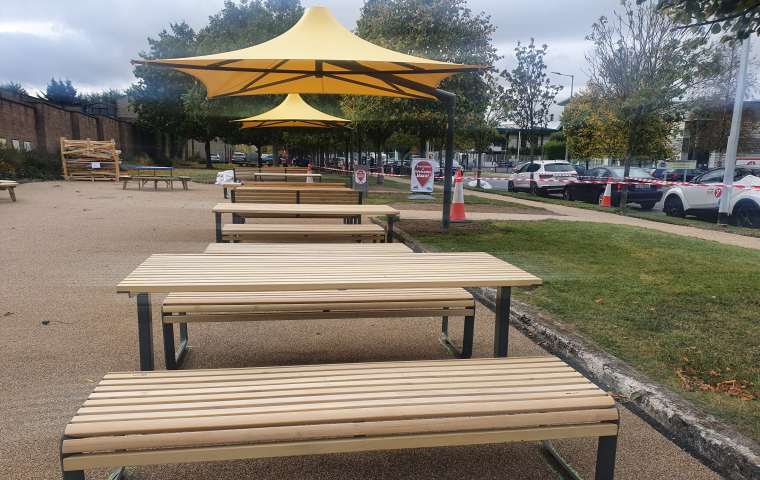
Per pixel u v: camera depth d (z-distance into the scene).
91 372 3.30
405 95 9.33
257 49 6.51
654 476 2.43
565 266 6.46
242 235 6.01
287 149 67.19
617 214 13.95
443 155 49.75
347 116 24.17
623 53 14.52
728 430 2.62
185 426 1.75
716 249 7.84
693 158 32.59
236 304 3.24
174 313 3.34
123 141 44.97
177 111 44.19
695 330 4.17
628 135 17.56
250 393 2.02
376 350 3.88
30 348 3.67
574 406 2.02
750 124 26.08
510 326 4.48
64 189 18.05
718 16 4.23
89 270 5.94
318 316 3.35
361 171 16.80
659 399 2.96
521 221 10.84
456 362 2.42
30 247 7.13
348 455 2.56
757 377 3.28
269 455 1.78
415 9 19.41
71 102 58.25
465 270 3.24
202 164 53.78
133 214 11.09
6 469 2.29
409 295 3.56
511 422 1.94
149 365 2.87
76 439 1.70
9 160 21.70
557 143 53.56
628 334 4.04
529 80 26.95
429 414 1.91
